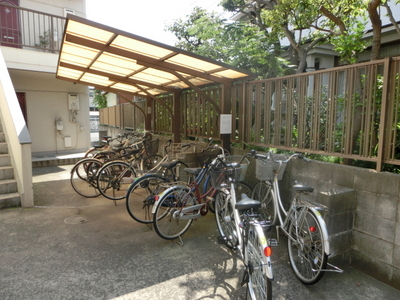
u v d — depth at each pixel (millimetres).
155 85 6344
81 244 3346
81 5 9383
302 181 3529
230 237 3217
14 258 3004
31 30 8703
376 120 2881
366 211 2791
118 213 4391
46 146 9258
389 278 2617
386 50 6711
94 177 5055
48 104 9188
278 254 3193
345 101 3070
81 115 9812
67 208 4562
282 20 5555
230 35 6500
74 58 5043
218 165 3475
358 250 2867
